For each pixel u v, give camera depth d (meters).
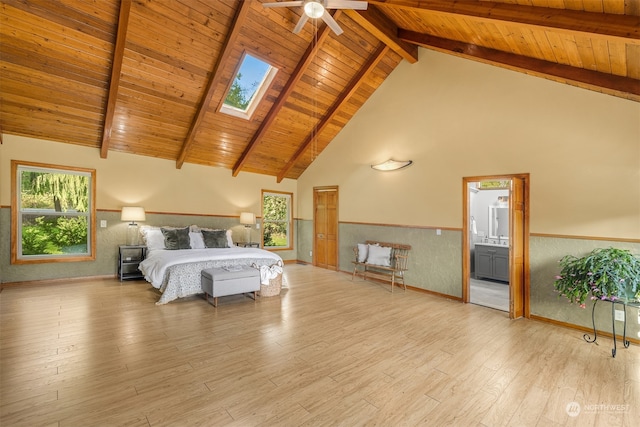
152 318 3.70
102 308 4.01
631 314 3.22
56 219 5.27
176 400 2.13
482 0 2.98
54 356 2.71
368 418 1.99
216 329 3.41
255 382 2.38
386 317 3.92
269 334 3.31
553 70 3.49
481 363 2.74
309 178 7.80
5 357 2.67
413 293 5.11
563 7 2.59
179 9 3.84
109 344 2.97
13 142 4.83
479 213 7.15
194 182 6.61
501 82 4.27
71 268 5.34
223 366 2.61
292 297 4.78
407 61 5.48
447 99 4.91
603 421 1.99
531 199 3.97
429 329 3.53
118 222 5.74
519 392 2.30
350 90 5.70
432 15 3.80
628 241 3.29
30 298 4.36
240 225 7.27
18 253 4.97
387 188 5.85
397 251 5.59
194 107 5.18
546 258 3.84
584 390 2.33
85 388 2.24
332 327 3.54
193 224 6.58
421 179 5.27
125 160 5.80
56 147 5.16
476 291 5.31
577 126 3.62
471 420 1.99
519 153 4.09
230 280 4.24
